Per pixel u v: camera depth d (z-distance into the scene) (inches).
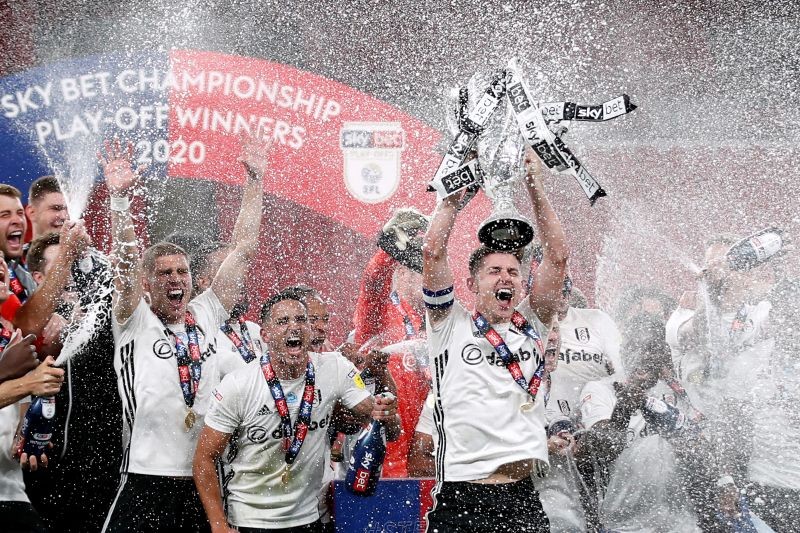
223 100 1058.7
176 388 754.2
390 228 933.2
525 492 685.3
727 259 932.6
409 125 1074.7
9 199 895.1
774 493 876.0
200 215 1042.1
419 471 821.9
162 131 1044.5
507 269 698.8
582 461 814.5
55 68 1037.2
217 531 710.5
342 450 821.9
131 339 759.7
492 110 644.7
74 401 780.6
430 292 690.2
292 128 1058.7
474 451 685.3
